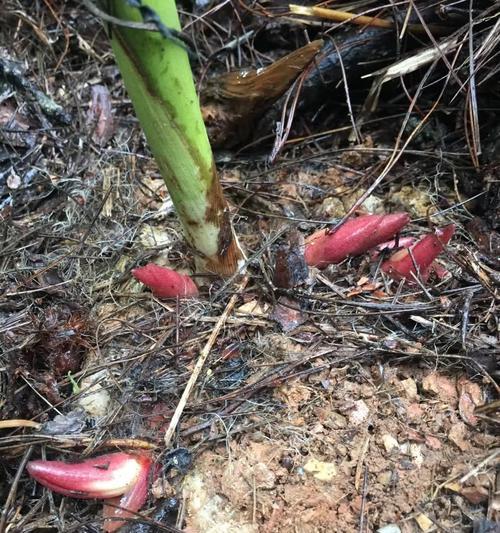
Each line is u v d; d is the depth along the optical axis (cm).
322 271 28
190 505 23
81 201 34
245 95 34
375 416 24
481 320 26
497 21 31
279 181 34
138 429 24
